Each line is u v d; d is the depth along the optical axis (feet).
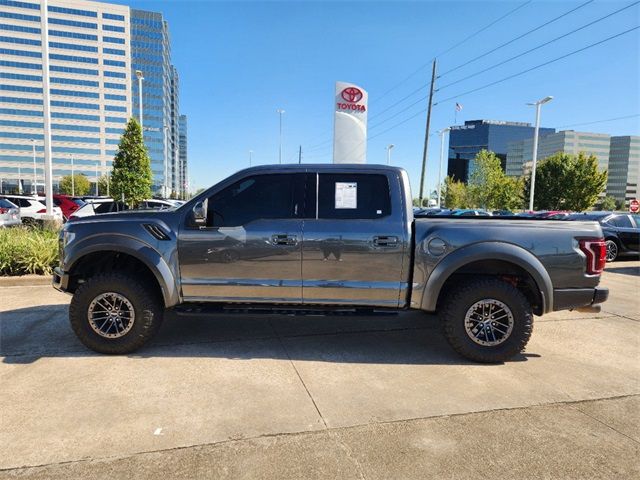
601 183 172.86
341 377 13.56
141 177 105.19
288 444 9.86
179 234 14.80
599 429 10.73
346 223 14.70
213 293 14.99
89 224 15.10
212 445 9.76
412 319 20.12
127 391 12.29
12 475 8.61
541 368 14.58
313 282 14.75
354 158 40.09
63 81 311.27
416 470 8.98
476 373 14.05
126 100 329.72
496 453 9.63
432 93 103.50
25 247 27.73
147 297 14.78
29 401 11.62
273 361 14.76
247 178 15.14
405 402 11.95
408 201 14.88
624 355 15.97
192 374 13.53
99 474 8.69
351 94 39.22
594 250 14.39
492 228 14.49
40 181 329.72
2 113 308.40
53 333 17.19
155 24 365.81
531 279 14.90
